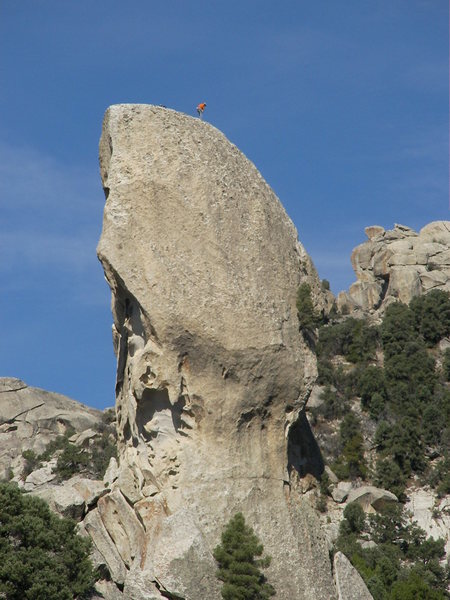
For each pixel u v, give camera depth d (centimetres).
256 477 5366
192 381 5366
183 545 5091
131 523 5347
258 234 5662
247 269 5562
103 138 5875
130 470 5456
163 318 5347
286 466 5475
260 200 5750
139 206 5509
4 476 12106
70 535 5297
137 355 5381
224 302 5441
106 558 5338
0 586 4975
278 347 5475
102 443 12262
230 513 5269
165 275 5406
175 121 5738
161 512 5281
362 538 9538
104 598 5209
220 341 5381
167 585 5009
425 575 8444
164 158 5619
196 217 5544
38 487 11006
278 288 5622
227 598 5025
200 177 5619
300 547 5316
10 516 5247
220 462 5338
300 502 5494
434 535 10269
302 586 5197
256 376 5431
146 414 5444
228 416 5375
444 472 11406
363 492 10506
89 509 5550
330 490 10488
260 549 5153
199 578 5038
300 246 5875
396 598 7244
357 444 11906
